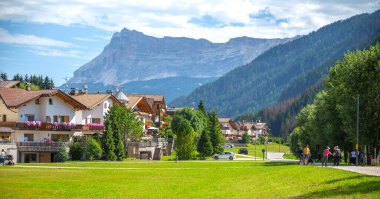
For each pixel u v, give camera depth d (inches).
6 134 3732.8
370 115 3120.1
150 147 4416.8
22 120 3873.0
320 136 3878.0
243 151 7003.0
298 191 1485.0
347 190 1362.0
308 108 5354.3
